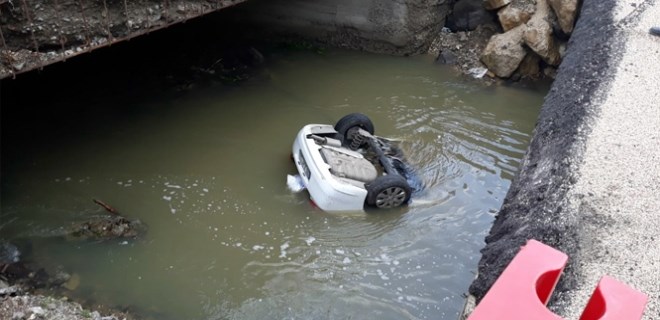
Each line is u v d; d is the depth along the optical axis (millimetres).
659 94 6746
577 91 6871
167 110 9211
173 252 6559
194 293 6098
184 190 7492
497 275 4555
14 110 8758
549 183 5445
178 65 10492
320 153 7270
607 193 5195
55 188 7336
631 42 7770
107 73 9969
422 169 8156
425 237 6953
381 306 6070
